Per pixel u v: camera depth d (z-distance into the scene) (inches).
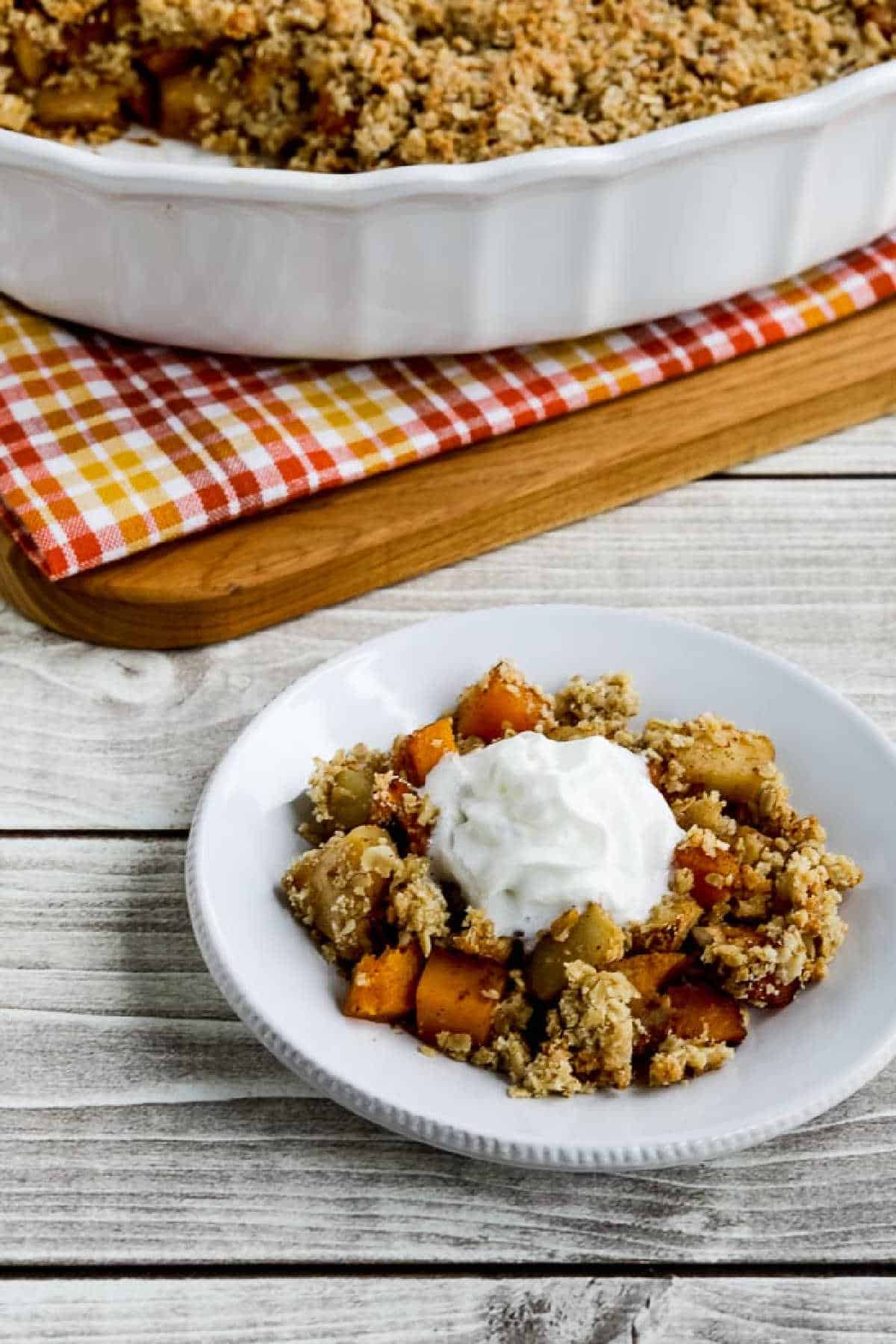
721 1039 23.9
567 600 29.9
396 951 24.1
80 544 28.6
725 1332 23.0
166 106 32.2
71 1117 24.3
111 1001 25.3
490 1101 23.3
